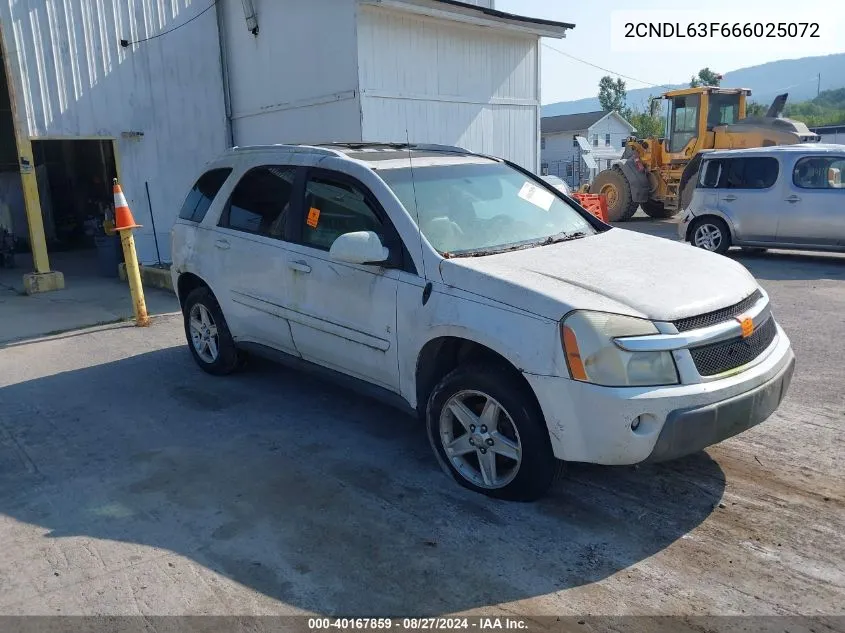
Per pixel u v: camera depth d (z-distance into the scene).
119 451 4.80
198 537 3.68
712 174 12.54
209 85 12.12
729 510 3.79
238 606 3.12
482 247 4.33
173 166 11.96
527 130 12.97
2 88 14.66
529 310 3.59
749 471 4.22
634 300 3.56
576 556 3.42
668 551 3.44
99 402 5.77
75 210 16.47
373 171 4.57
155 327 8.24
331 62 10.23
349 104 10.10
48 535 3.75
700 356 3.50
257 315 5.39
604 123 58.66
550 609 3.05
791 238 11.61
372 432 5.00
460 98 11.52
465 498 4.00
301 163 5.11
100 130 11.16
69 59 10.72
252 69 11.73
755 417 3.66
